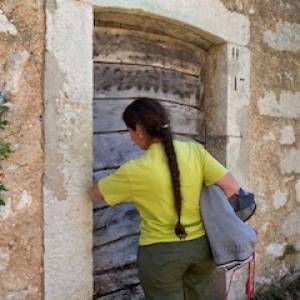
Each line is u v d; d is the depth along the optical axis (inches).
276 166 164.7
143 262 97.3
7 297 96.2
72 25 103.9
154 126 94.9
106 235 124.2
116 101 125.6
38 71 99.4
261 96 158.2
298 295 165.6
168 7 123.7
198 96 149.9
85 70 106.3
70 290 104.7
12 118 95.8
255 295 157.2
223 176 98.3
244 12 149.9
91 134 107.6
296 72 171.5
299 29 172.1
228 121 146.6
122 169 94.8
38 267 100.1
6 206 95.5
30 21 98.3
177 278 97.0
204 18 135.2
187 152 97.6
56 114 101.7
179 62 141.9
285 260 169.6
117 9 114.0
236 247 97.0
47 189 100.5
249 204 109.8
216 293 149.2
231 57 146.2
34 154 98.9
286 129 168.2
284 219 168.6
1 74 94.5
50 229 101.0
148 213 96.7
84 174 106.2
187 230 95.9
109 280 125.3
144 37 131.6
